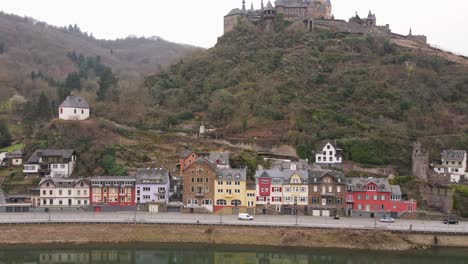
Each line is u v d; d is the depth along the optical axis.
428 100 195.25
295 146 170.62
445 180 157.00
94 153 166.00
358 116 184.62
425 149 166.38
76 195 143.88
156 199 144.75
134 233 124.31
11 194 146.50
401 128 176.62
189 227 124.75
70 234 123.44
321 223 126.00
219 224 124.50
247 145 175.50
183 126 191.62
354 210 139.88
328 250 119.12
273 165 157.12
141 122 194.12
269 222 126.31
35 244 121.06
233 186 142.50
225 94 198.38
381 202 139.12
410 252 117.56
